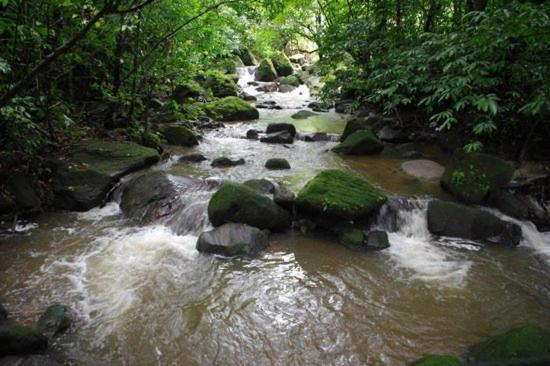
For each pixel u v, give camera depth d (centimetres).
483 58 509
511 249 523
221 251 498
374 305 408
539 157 687
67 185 625
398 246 529
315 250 516
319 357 339
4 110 491
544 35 394
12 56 522
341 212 531
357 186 570
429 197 623
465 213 548
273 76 2052
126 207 619
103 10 272
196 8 800
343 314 394
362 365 331
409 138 917
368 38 900
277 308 402
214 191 637
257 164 794
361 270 471
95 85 805
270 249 516
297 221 571
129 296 416
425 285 443
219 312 395
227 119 1223
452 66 538
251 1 739
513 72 551
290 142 968
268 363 332
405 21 939
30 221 575
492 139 741
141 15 734
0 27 423
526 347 301
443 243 538
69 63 670
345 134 945
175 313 392
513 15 404
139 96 848
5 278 438
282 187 600
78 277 446
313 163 802
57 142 701
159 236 548
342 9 1166
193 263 481
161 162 788
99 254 496
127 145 741
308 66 2248
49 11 533
